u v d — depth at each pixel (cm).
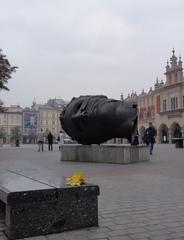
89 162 1634
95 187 498
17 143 5062
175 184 904
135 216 564
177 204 657
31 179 557
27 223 452
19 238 446
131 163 1548
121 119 1617
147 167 1356
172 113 6862
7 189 462
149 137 2212
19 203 446
